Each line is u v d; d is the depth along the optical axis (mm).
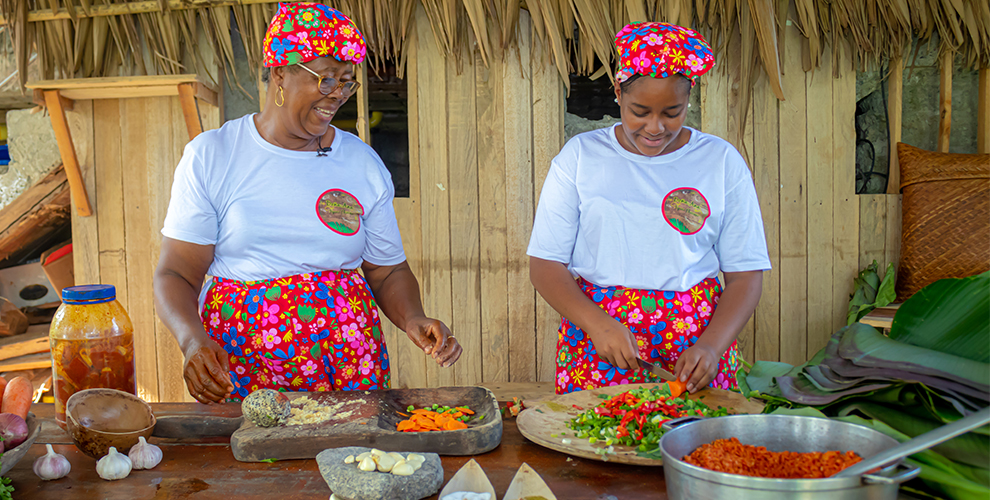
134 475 1067
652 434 1106
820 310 3193
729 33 2994
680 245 1575
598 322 1514
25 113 3094
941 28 3035
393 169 3246
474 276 3152
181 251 1526
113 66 3021
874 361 1013
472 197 3123
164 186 3072
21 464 1115
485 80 3064
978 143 3178
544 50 3049
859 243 3174
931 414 944
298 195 1536
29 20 2936
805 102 3098
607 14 2898
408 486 943
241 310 1521
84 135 3055
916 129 3238
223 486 1023
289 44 1426
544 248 1685
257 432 1133
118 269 3105
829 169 3137
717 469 833
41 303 3479
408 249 3135
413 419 1201
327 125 1557
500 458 1126
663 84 1449
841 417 981
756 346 3199
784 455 867
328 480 960
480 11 2947
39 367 3156
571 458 1119
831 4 3006
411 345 3166
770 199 3139
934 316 1038
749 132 3100
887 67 3133
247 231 1520
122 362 1279
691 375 1380
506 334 3172
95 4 2930
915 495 894
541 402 1353
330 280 1561
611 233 1606
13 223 3139
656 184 1591
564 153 1682
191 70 3018
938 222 2928
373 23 2957
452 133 3086
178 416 1248
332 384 1554
